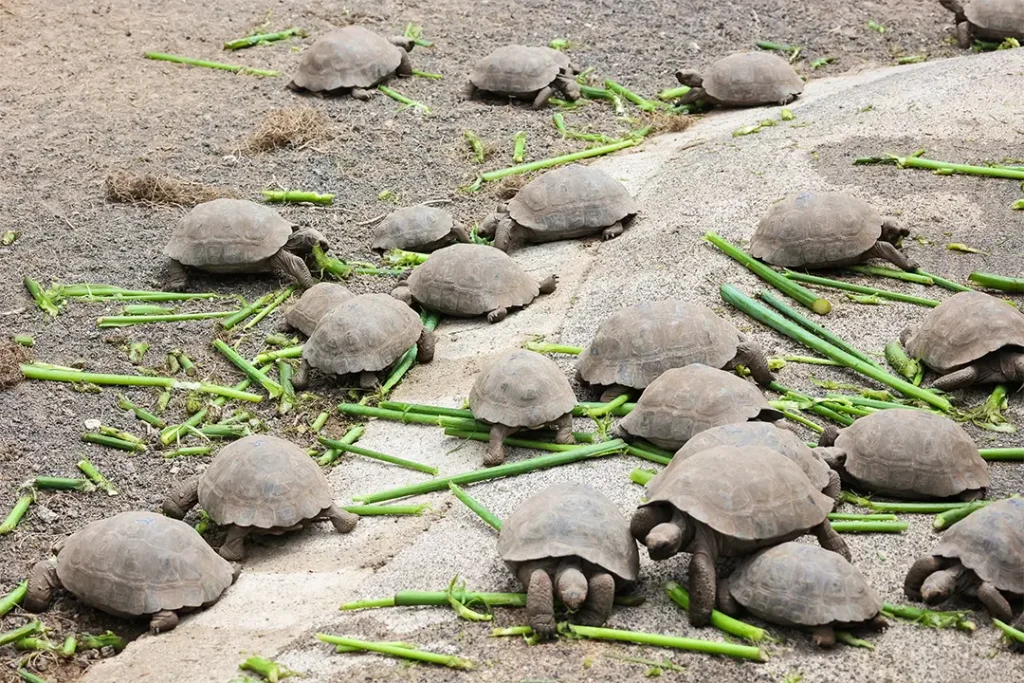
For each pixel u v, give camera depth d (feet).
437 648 18.88
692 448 21.01
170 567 20.97
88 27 49.39
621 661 17.98
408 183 38.52
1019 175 33.88
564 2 53.47
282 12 52.01
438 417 26.35
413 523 23.02
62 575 21.42
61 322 30.68
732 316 28.89
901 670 17.53
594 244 33.55
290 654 19.22
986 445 24.07
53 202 36.32
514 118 42.91
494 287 30.37
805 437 24.36
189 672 18.92
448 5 53.26
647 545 18.62
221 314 31.19
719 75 43.39
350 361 27.68
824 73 47.03
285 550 22.82
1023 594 18.42
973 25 46.83
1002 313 25.66
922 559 19.02
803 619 17.81
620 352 25.77
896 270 30.35
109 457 26.20
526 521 19.40
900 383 25.82
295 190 37.83
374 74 44.50
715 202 34.35
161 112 42.57
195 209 32.99
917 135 37.09
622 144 40.55
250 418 27.61
